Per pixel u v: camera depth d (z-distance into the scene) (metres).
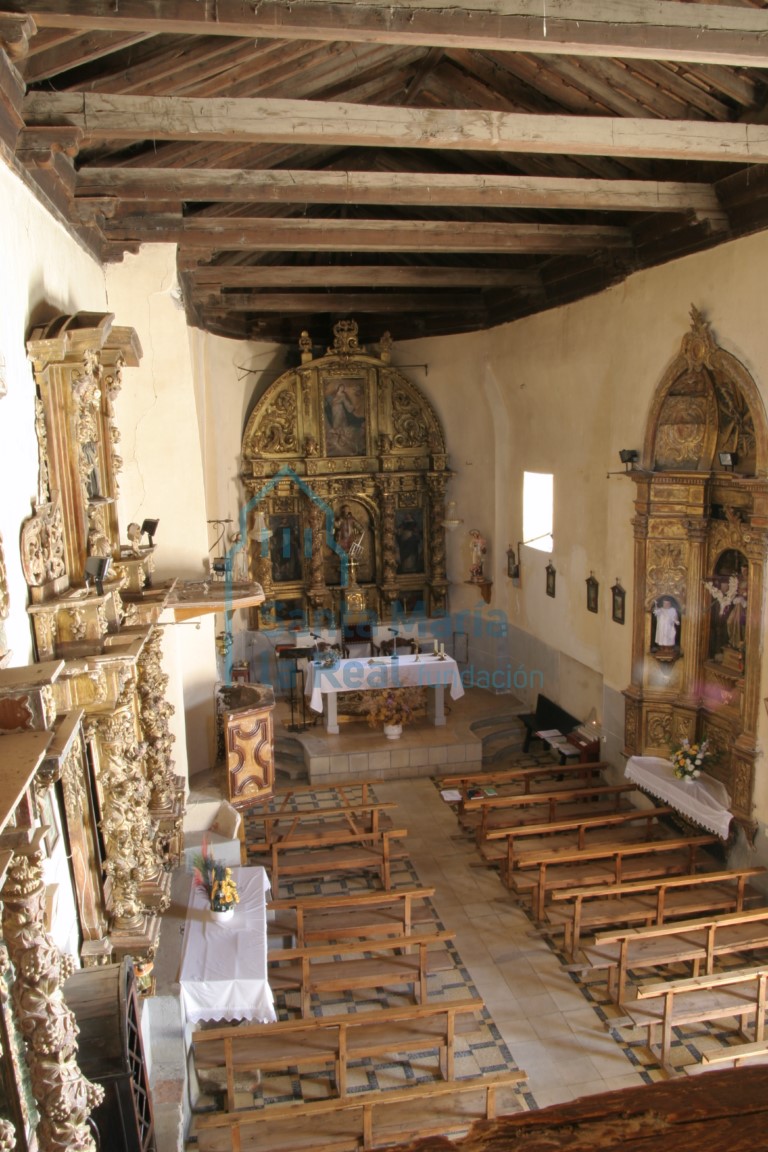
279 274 14.87
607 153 8.44
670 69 9.12
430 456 20.52
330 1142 7.48
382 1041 8.29
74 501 6.75
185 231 11.47
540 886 11.08
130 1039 5.76
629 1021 9.42
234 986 8.50
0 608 5.11
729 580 12.01
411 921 11.27
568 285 15.28
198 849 11.27
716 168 10.59
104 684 6.39
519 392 17.89
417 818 14.51
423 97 11.70
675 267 12.05
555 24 6.26
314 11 5.92
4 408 5.71
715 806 11.48
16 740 4.34
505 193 9.95
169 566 12.30
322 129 7.68
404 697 16.61
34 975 4.57
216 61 8.30
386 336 19.91
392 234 12.23
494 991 9.97
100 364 8.16
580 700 16.23
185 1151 7.54
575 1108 1.19
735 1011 8.80
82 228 9.36
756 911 9.57
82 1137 4.76
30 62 6.80
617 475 13.88
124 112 7.28
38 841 4.39
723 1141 1.11
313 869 11.64
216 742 13.10
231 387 18.92
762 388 10.41
